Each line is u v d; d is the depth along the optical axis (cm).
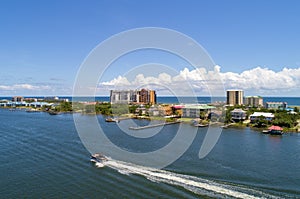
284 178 4750
